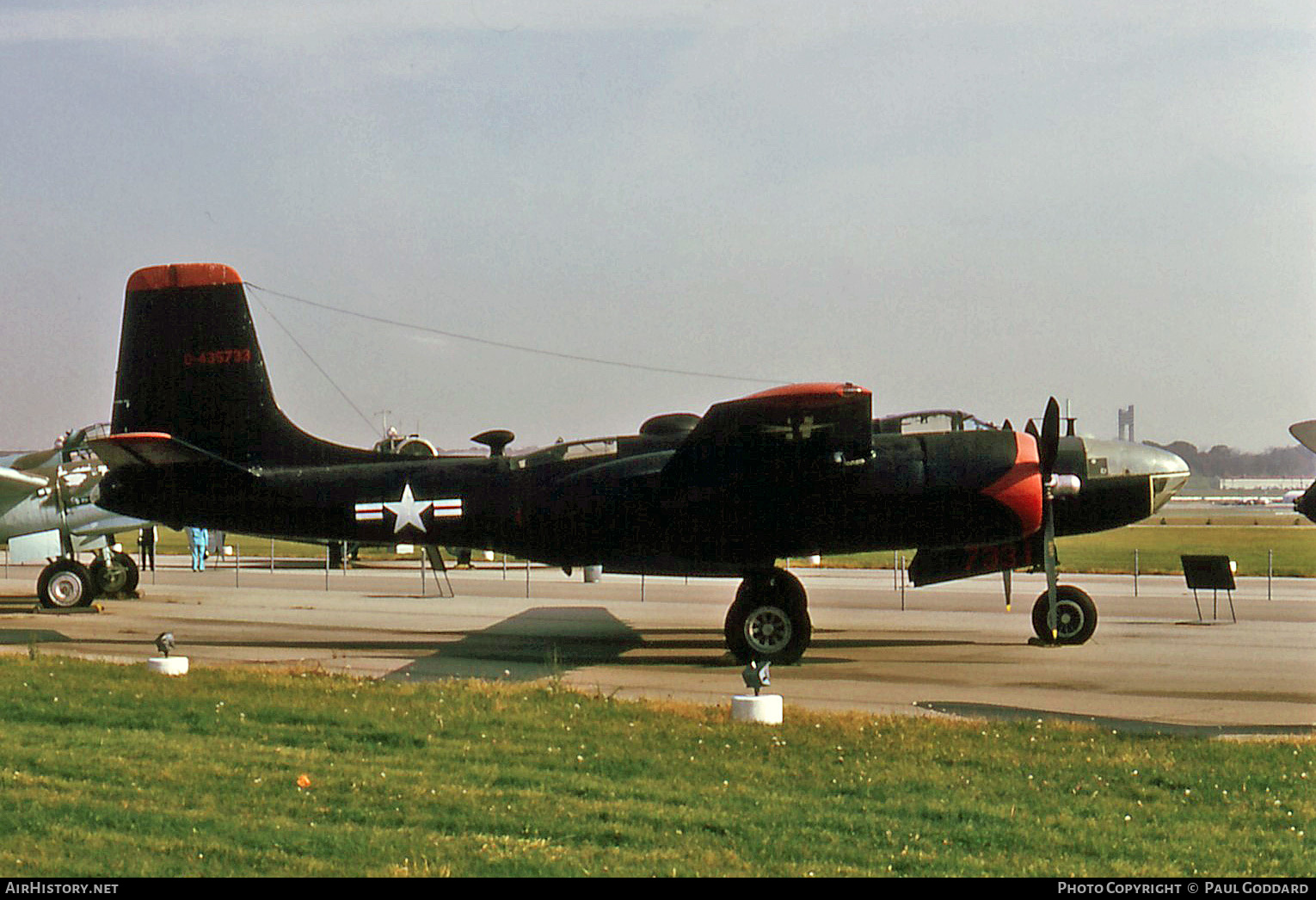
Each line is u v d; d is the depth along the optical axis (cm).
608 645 2067
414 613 2650
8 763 1002
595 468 1891
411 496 1952
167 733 1153
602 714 1259
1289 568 4147
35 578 3838
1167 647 1975
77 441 2683
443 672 1694
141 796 895
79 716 1227
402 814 855
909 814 874
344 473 1992
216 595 3084
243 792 913
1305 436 1550
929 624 2367
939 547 1788
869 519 1752
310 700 1329
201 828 812
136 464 1994
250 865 737
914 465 1747
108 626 2355
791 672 1717
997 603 2808
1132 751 1080
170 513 2028
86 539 2750
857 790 940
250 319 2052
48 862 734
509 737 1135
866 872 742
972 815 872
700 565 1869
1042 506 1745
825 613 2572
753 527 1773
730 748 1091
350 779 959
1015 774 993
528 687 1460
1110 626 2294
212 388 2036
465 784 950
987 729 1184
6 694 1352
